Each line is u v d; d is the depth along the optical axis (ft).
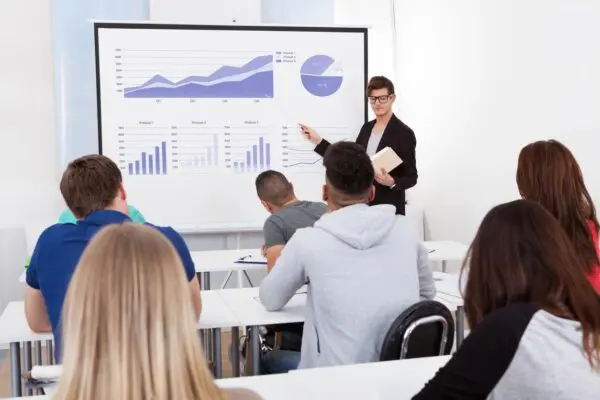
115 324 2.84
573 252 4.21
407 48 17.63
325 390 5.36
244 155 14.84
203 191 14.76
